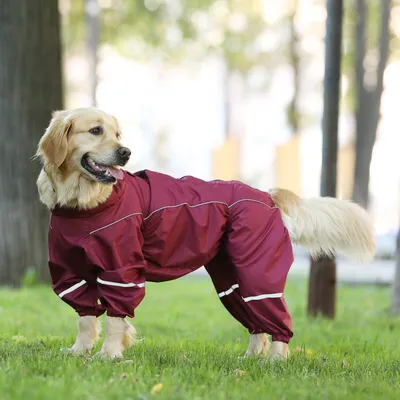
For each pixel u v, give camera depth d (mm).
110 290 4816
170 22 23938
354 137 23297
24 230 10320
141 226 4984
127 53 24469
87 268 4977
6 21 10172
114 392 3682
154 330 7234
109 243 4801
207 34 26844
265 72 33906
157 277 5125
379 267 17609
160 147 42656
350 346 6246
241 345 6266
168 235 5035
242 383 4160
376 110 22781
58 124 5027
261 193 5426
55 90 10461
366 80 23734
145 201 5047
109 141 5035
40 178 5133
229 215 5238
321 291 8531
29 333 6547
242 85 34219
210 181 5426
